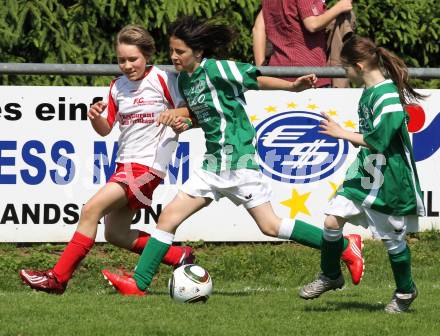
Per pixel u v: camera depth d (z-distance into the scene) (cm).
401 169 2041
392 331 1923
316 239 2289
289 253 2962
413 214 2064
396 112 2003
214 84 2227
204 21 2241
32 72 2944
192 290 2217
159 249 2312
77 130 2931
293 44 3102
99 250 2983
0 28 3406
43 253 2905
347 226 3105
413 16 3819
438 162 3058
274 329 1928
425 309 2175
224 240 3000
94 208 2320
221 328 1930
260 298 2333
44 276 2336
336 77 2983
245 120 2261
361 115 2077
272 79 2244
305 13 3062
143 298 2283
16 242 2941
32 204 2933
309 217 3016
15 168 2920
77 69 2952
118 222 2412
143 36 2306
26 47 3541
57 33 3459
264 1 3153
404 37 3775
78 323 1969
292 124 2995
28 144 2920
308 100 2995
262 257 2908
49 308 2136
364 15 3753
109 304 2192
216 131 2247
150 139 2336
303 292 2203
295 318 2042
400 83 2055
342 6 3055
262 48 3172
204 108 2248
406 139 2044
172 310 2122
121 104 2336
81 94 2928
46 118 2923
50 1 3497
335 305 2230
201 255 2936
